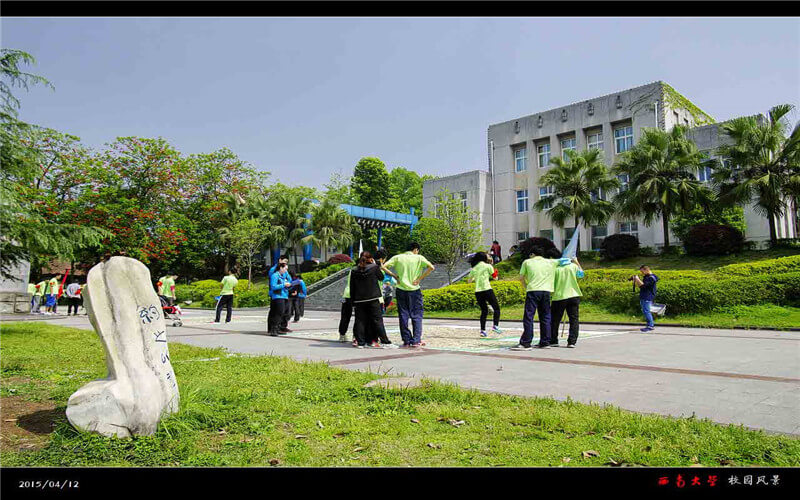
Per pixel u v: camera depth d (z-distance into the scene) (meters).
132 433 3.48
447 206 31.38
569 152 28.84
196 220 43.16
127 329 3.69
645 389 5.03
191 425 3.68
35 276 35.31
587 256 29.86
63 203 33.50
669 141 25.42
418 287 9.04
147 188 37.62
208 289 34.53
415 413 4.01
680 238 28.06
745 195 22.44
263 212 41.41
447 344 9.45
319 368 6.12
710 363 6.82
